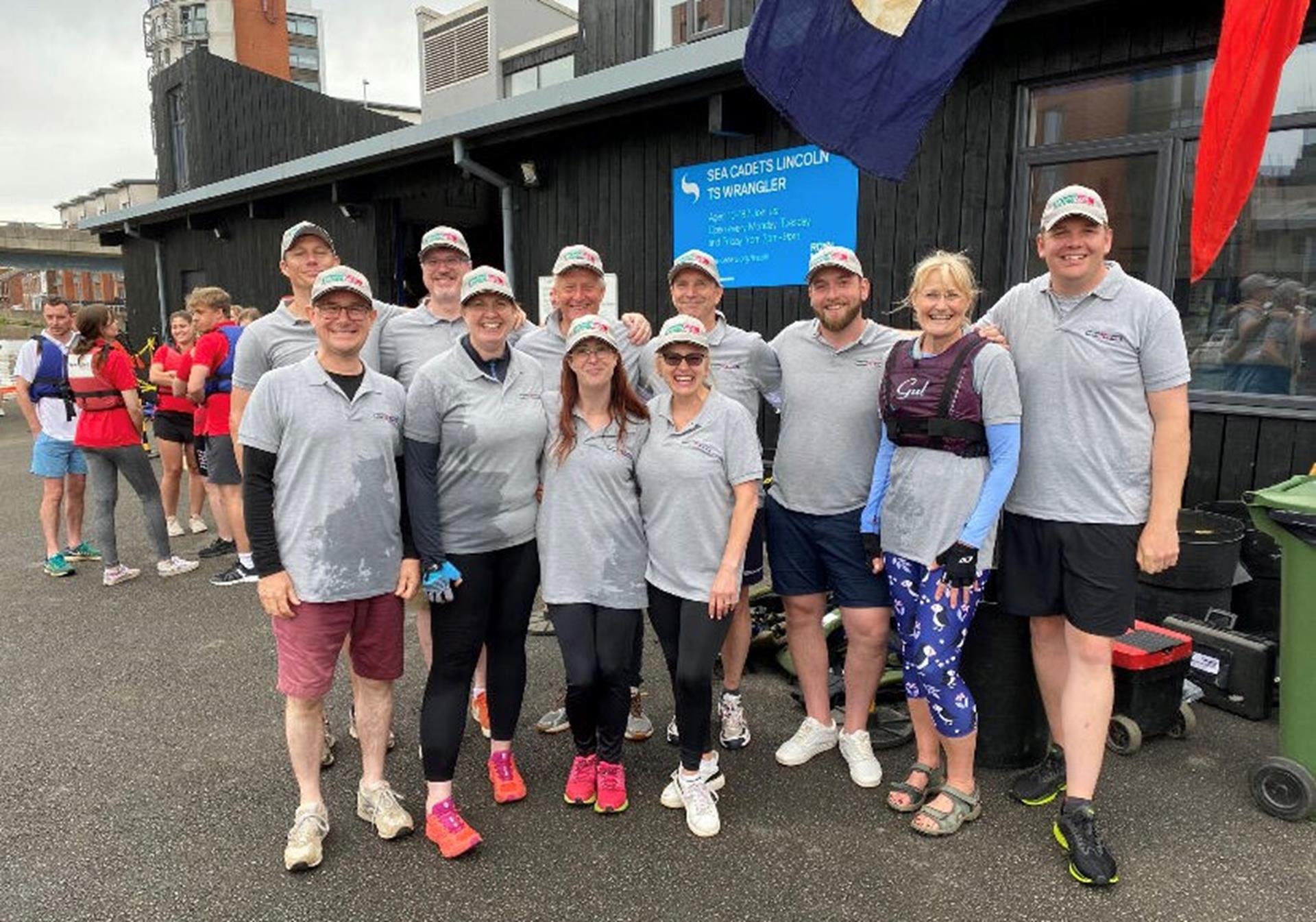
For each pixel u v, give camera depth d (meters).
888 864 2.78
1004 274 4.96
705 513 2.93
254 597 5.52
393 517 2.82
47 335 5.98
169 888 2.69
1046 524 2.79
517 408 2.91
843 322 3.14
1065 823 2.74
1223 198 3.46
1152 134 4.41
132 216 13.59
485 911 2.58
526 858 2.83
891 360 2.96
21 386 5.98
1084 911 2.54
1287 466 4.20
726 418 2.95
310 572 2.70
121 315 33.88
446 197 10.82
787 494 3.32
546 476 3.01
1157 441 2.66
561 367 3.26
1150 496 2.70
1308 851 2.80
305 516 2.70
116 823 3.04
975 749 3.00
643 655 4.50
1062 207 2.59
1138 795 3.13
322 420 2.68
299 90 12.16
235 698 4.05
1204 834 2.89
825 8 3.59
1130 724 3.37
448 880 2.72
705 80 5.78
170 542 6.74
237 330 5.75
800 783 3.28
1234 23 3.34
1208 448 4.43
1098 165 4.63
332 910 2.59
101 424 5.62
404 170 9.01
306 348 3.42
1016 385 2.72
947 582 2.77
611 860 2.82
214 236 12.86
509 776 3.17
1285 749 2.99
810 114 3.67
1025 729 3.29
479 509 2.88
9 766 3.43
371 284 9.70
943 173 5.15
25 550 6.77
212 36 56.12
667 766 3.42
